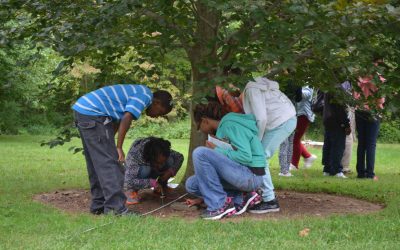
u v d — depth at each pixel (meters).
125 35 5.80
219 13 5.39
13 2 5.74
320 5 4.74
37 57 5.95
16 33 5.91
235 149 5.59
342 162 10.60
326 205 6.62
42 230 5.00
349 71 5.44
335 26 4.95
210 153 5.52
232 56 5.54
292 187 8.08
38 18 6.04
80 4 5.69
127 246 4.36
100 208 5.87
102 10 5.23
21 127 23.58
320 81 6.95
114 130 5.79
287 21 5.27
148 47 6.73
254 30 5.35
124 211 5.61
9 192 7.24
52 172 9.78
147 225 5.10
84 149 5.88
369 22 4.80
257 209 5.95
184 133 21.89
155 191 6.71
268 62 5.58
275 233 4.83
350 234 4.84
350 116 10.48
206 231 4.91
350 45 5.18
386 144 22.25
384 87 5.78
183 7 5.98
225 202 5.60
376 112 6.67
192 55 6.33
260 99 5.70
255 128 5.66
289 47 5.20
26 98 19.02
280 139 5.84
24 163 11.23
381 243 4.54
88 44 5.60
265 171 5.80
